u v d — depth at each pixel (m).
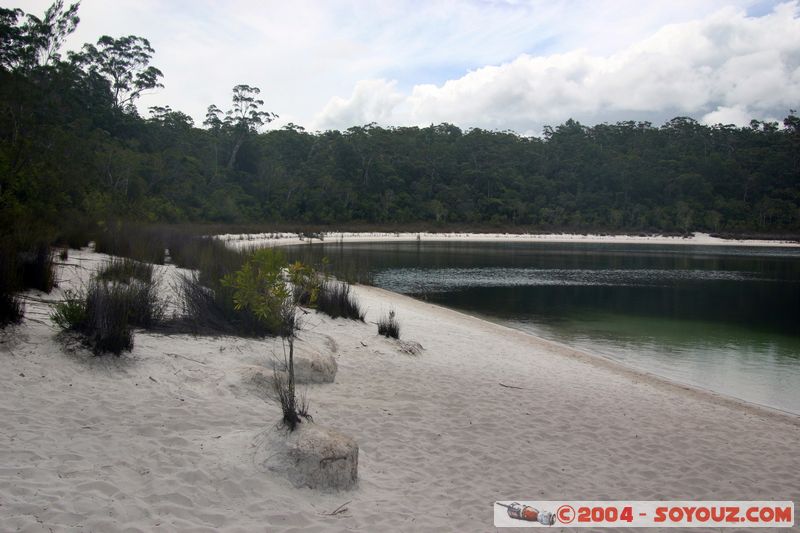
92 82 53.09
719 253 55.72
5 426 4.12
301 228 60.69
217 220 54.97
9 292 5.90
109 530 3.10
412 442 5.40
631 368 10.74
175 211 41.03
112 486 3.55
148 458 4.03
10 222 10.85
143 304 7.36
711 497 4.86
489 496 4.42
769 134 107.88
